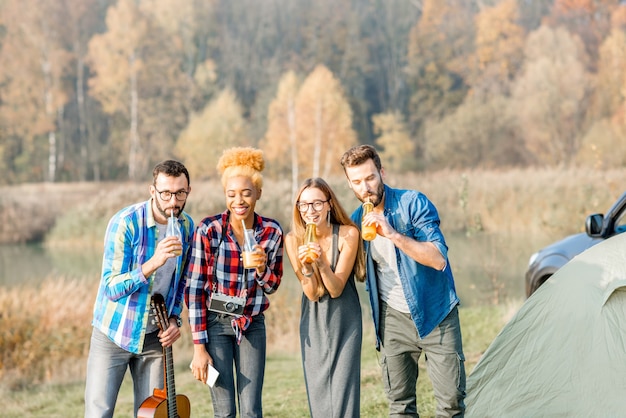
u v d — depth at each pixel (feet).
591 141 132.05
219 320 12.53
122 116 152.15
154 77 153.48
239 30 164.45
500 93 150.00
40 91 146.92
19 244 112.98
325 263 11.98
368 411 18.51
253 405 12.59
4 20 146.51
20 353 33.81
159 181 12.34
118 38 151.02
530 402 13.12
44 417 23.65
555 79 141.08
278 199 94.27
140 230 12.78
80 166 149.38
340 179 80.23
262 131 150.51
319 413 12.39
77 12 152.25
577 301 13.17
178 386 25.63
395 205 12.58
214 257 12.48
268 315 36.76
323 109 141.69
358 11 168.14
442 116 156.87
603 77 138.72
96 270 89.15
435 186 89.10
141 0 157.69
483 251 63.87
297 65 162.30
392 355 12.91
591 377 12.60
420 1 166.91
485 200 79.46
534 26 154.71
